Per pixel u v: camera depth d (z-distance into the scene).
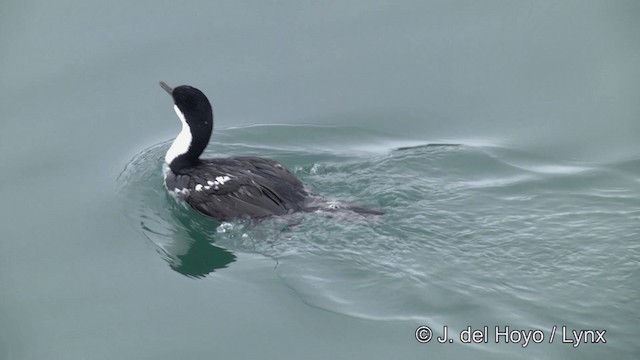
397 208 16.47
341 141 19.20
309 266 14.90
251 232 15.58
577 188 17.23
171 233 16.22
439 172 17.98
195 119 16.72
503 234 15.66
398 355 13.07
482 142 19.05
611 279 14.40
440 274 14.67
